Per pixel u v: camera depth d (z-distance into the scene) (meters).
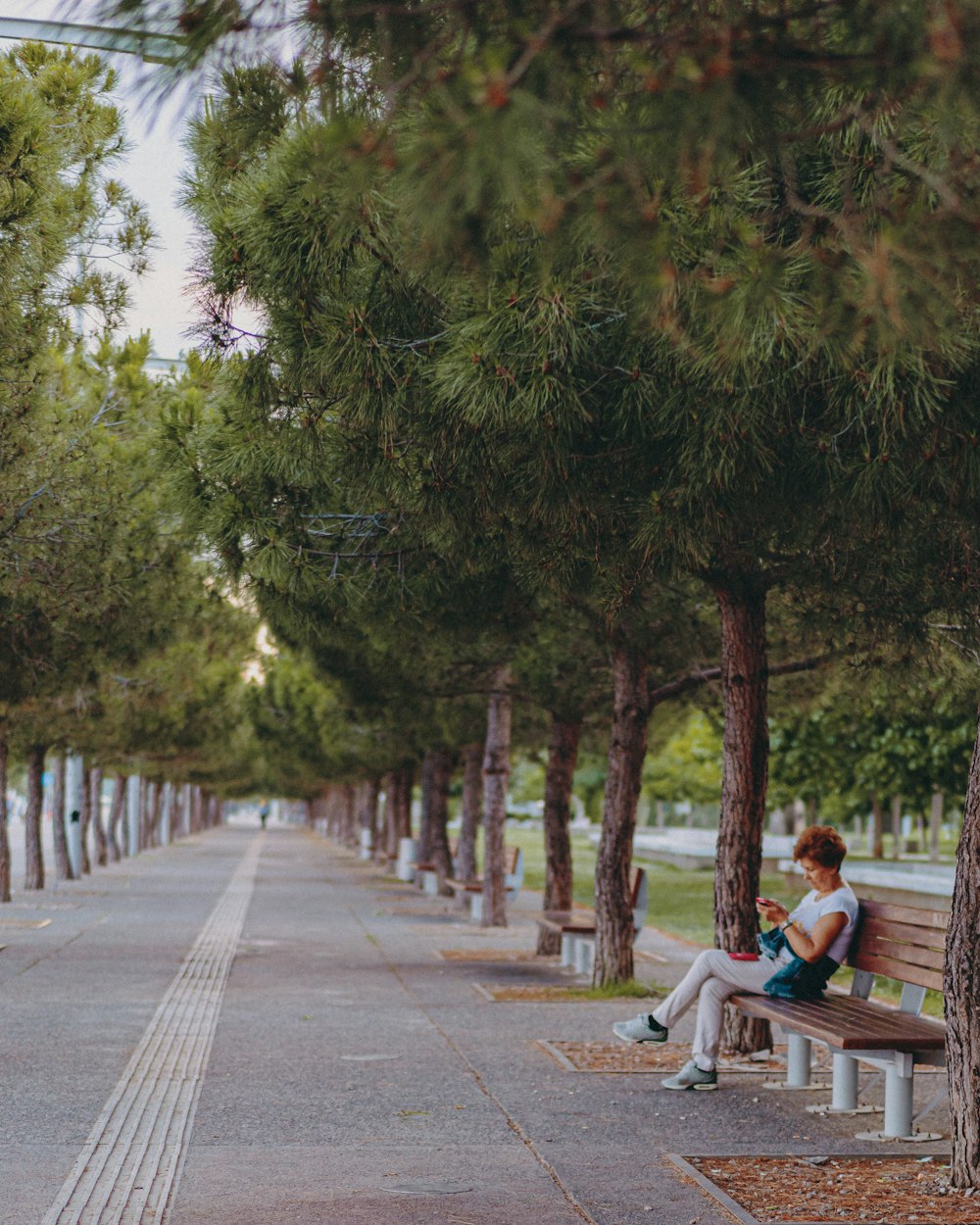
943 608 8.40
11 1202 5.60
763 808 9.88
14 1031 10.25
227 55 3.28
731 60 2.97
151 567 14.48
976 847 6.02
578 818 96.31
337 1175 6.16
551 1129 7.23
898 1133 7.07
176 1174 6.14
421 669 15.34
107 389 13.19
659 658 13.41
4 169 7.92
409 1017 11.52
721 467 5.79
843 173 4.86
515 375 5.65
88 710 22.22
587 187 3.12
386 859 45.72
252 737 46.12
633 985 13.38
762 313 3.63
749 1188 6.01
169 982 13.64
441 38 3.38
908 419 5.53
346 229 4.27
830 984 15.85
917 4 2.89
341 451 7.07
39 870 29.45
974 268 3.35
